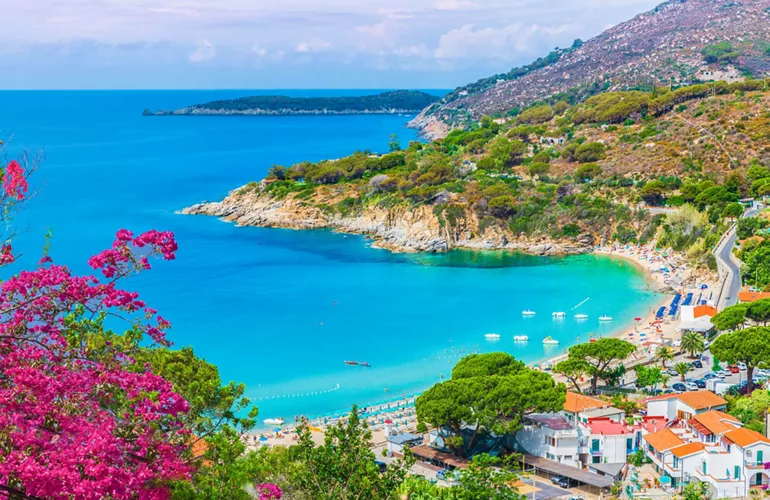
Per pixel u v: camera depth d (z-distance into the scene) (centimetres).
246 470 4262
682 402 11000
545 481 9612
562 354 16100
